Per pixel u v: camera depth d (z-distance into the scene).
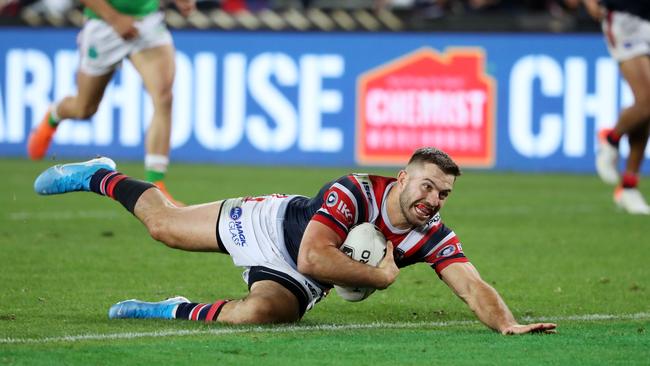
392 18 59.69
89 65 37.53
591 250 33.19
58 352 17.94
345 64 60.06
